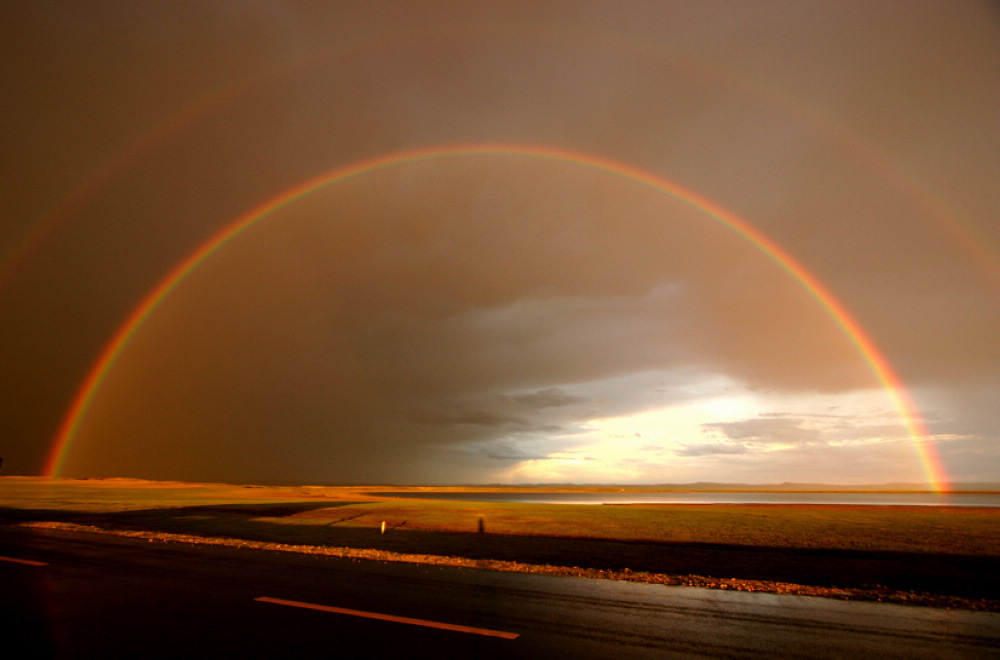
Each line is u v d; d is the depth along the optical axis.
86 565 11.69
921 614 8.22
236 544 15.02
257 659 5.98
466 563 12.20
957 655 6.43
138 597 8.75
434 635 6.85
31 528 18.97
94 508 28.23
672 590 9.70
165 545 14.87
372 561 12.40
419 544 15.18
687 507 39.00
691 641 6.79
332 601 8.52
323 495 59.72
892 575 11.38
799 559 13.38
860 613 8.24
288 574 10.73
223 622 7.34
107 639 6.63
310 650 6.27
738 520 24.05
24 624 7.23
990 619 7.98
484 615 7.80
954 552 14.73
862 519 24.91
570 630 7.16
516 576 10.80
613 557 13.37
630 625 7.43
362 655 6.12
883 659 6.24
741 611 8.27
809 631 7.27
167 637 6.71
